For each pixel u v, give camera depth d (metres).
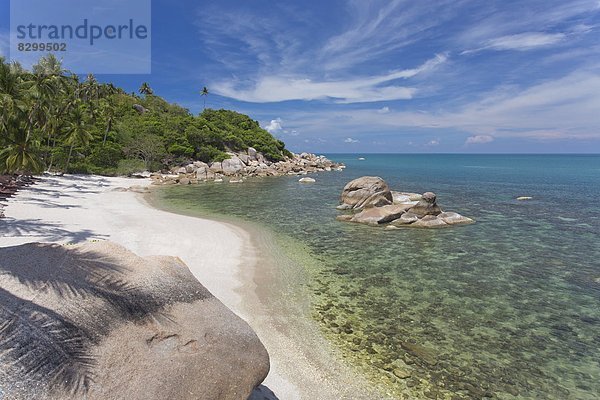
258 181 57.97
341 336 9.90
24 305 4.59
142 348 5.04
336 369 8.42
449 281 14.23
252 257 16.64
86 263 5.71
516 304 12.20
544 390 7.91
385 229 23.22
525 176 71.31
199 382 5.08
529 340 9.92
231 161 70.19
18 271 5.08
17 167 34.19
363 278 14.42
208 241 18.84
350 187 30.97
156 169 65.19
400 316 11.17
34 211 23.27
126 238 18.22
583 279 14.62
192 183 53.28
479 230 23.22
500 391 7.84
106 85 86.19
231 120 102.06
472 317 11.21
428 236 21.52
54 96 42.50
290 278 14.16
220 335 5.85
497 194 41.72
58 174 48.00
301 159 102.56
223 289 12.66
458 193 42.69
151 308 5.60
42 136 49.34
